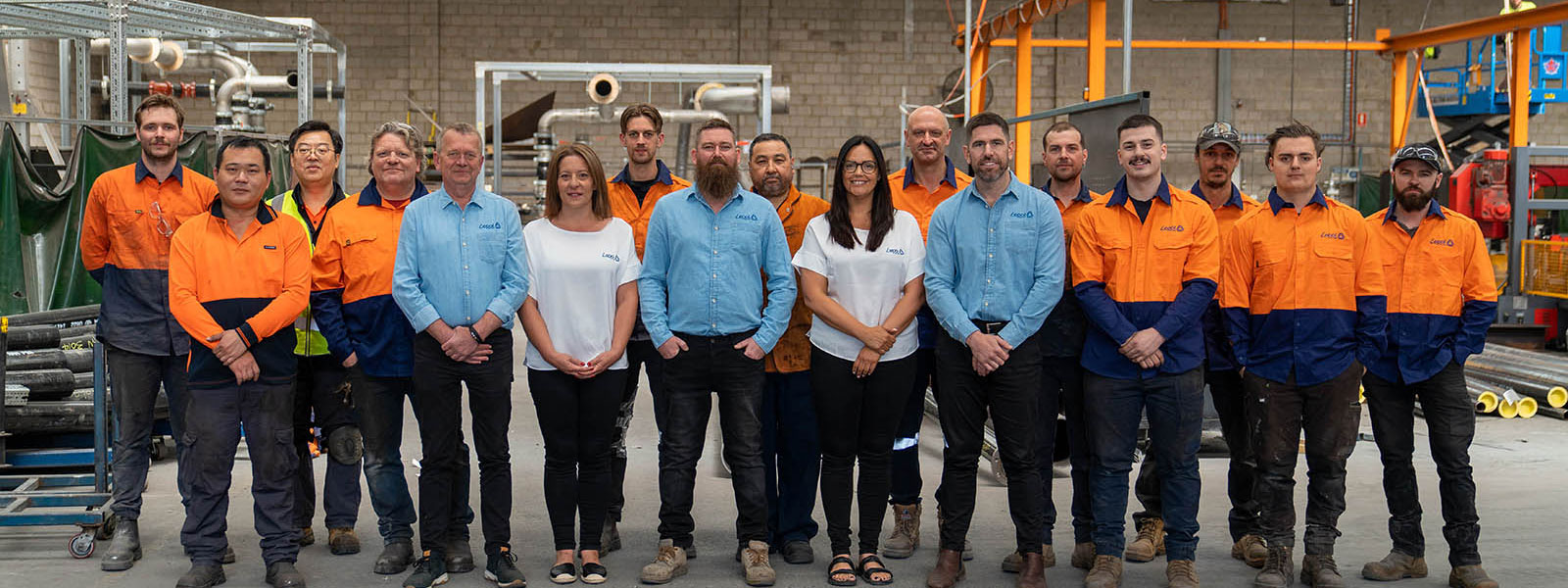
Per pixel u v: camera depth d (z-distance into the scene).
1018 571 4.00
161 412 5.43
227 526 4.50
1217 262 3.69
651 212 4.28
